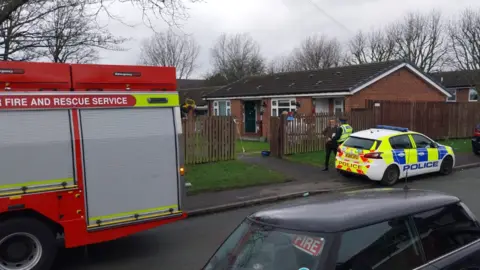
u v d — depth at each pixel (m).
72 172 5.98
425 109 21.12
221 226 8.50
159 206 6.68
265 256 3.11
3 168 5.54
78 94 6.06
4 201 5.52
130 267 6.21
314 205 3.47
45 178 5.80
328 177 13.07
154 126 6.66
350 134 13.41
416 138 12.77
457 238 3.55
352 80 22.06
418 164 12.57
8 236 5.54
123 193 6.37
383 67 22.47
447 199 3.75
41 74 5.85
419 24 50.41
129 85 6.47
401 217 3.28
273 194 10.94
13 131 5.63
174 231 8.21
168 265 6.27
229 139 15.51
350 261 2.87
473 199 9.84
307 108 23.36
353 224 3.03
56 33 12.86
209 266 3.40
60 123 5.93
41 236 5.73
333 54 60.44
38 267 5.70
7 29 11.84
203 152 14.91
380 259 3.01
